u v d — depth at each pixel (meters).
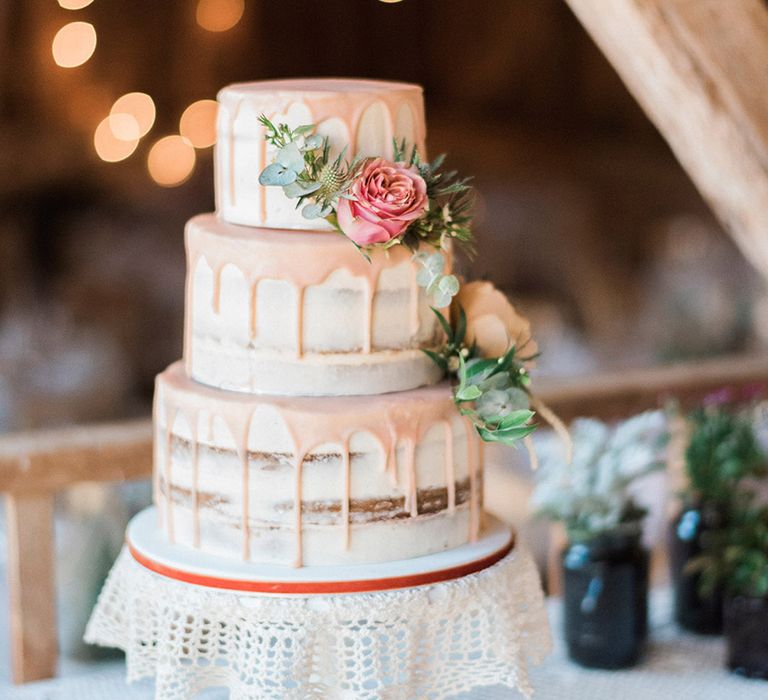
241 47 7.98
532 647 1.81
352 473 1.61
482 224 8.42
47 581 2.31
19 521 2.29
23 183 7.32
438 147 8.54
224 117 1.71
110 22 7.30
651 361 6.14
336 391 1.64
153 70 7.63
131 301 7.07
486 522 1.85
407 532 1.65
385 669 1.60
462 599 1.63
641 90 2.11
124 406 5.58
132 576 1.71
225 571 1.60
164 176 7.42
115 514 2.57
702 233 7.59
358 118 1.62
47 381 5.11
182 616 1.61
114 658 2.59
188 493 1.69
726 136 1.95
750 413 2.52
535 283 8.44
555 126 8.73
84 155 7.48
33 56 7.12
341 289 1.61
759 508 2.32
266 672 1.57
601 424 2.52
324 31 8.27
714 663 2.34
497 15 8.36
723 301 6.02
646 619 2.33
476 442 1.73
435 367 1.73
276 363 1.63
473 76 8.62
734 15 1.95
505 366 1.67
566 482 2.30
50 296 7.18
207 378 1.71
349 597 1.57
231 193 1.71
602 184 8.54
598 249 8.34
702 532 2.44
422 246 1.64
